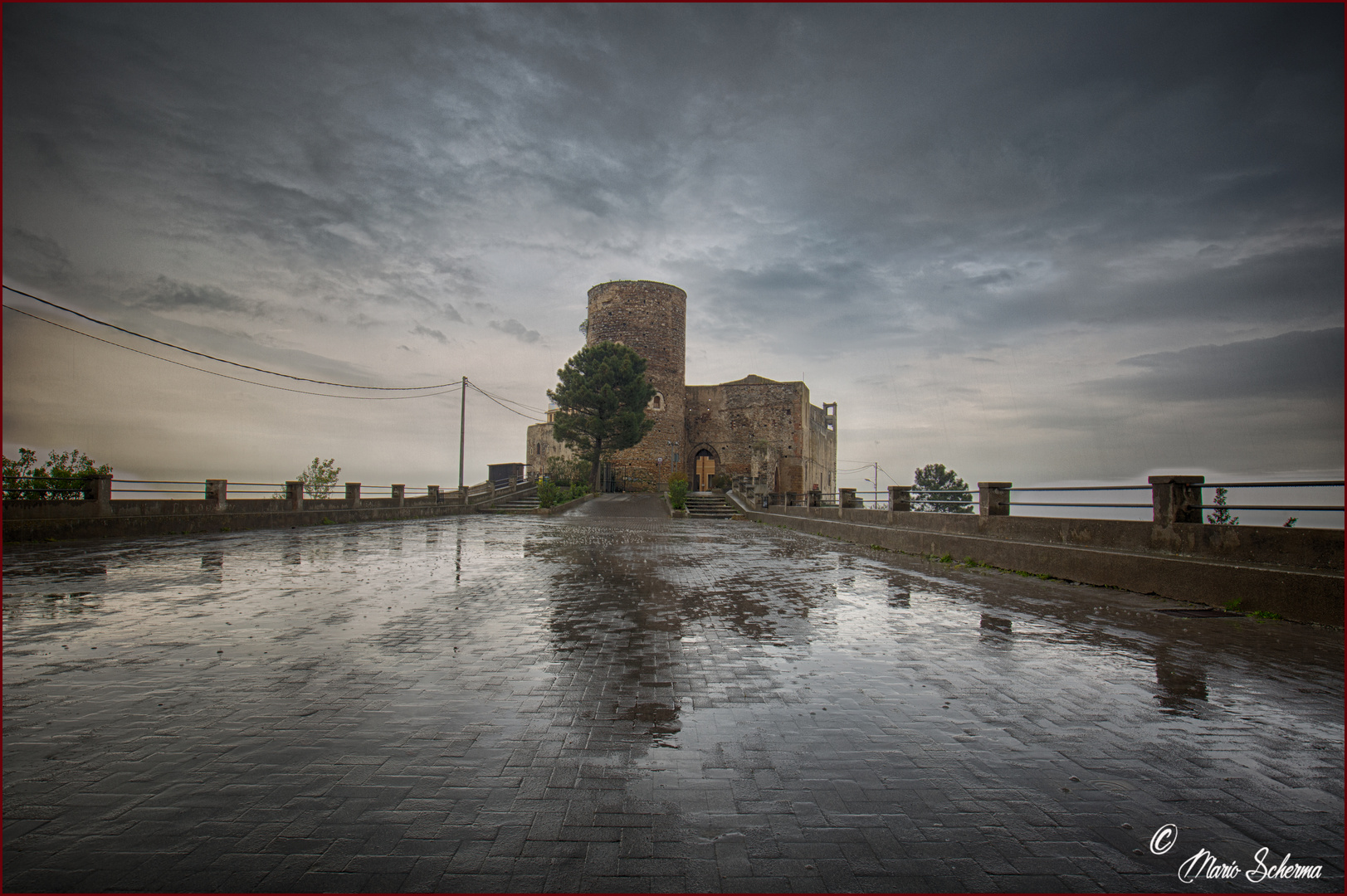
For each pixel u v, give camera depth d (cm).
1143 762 334
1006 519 1131
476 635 595
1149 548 850
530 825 270
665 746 349
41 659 506
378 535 1775
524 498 3766
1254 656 529
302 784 303
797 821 275
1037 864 248
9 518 1284
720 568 1102
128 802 286
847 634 610
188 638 574
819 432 5678
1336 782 316
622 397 3853
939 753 343
